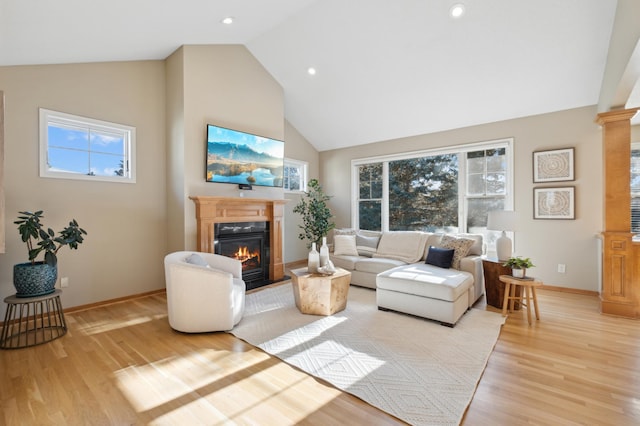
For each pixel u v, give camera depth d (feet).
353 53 13.74
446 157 16.98
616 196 10.67
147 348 8.16
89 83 11.65
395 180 18.97
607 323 9.86
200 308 8.95
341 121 18.70
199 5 9.86
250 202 14.94
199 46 13.51
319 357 7.61
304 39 13.80
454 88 13.97
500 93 13.58
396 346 8.18
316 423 5.29
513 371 6.95
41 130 10.49
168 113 13.78
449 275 10.81
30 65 10.28
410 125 17.19
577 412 5.53
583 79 12.03
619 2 9.22
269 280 15.75
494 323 9.86
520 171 14.47
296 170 20.97
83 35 9.30
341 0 11.58
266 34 14.14
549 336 8.86
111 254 12.24
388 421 5.33
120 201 12.50
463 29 11.36
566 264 13.43
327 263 11.42
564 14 10.08
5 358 7.60
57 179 10.87
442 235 14.05
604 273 10.78
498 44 11.53
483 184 15.71
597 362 7.34
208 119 13.79
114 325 9.79
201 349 8.10
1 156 5.85
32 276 8.63
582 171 13.05
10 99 9.93
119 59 12.24
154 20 9.93
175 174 13.38
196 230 13.26
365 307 11.46
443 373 6.83
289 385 6.44
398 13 11.48
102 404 5.82
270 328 9.46
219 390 6.27
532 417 5.40
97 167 12.08
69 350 8.04
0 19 7.07
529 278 10.19
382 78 14.61
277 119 16.92
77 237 9.66
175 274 8.90
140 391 6.23
